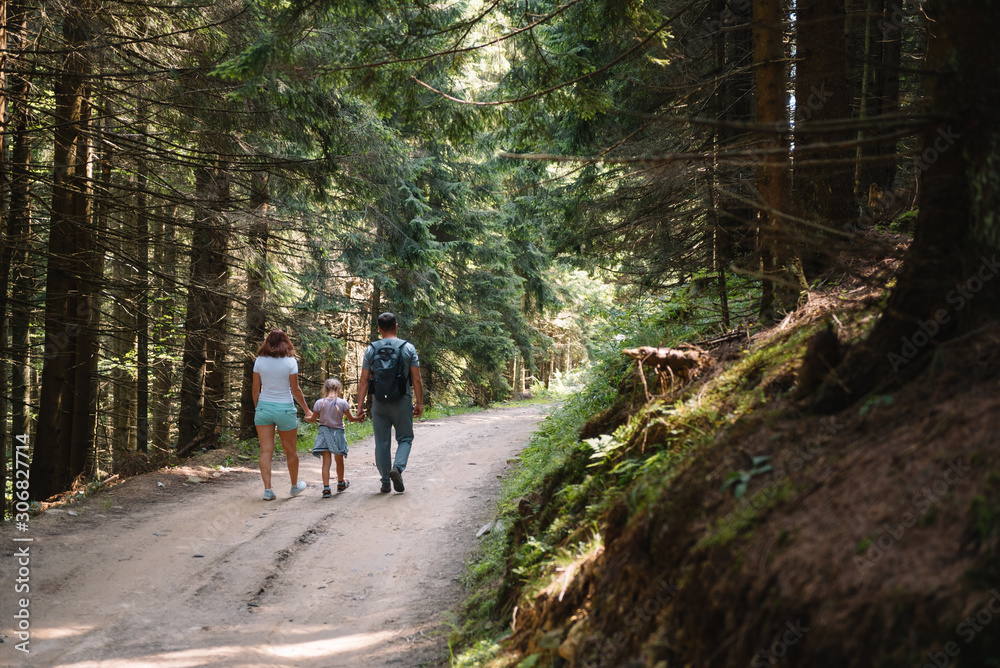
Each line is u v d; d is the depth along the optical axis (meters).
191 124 10.29
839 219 5.50
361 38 6.44
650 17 6.15
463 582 5.25
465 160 21.55
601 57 9.77
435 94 6.53
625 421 4.63
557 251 10.34
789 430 2.78
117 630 4.43
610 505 3.65
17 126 9.02
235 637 4.42
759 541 2.18
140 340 13.93
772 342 4.14
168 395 15.21
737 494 2.50
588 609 3.04
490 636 3.97
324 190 11.78
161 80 9.37
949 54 2.69
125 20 9.28
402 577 5.53
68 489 9.84
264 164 10.68
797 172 5.57
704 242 8.57
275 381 7.98
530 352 28.88
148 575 5.43
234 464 10.28
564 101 6.46
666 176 5.78
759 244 5.32
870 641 1.67
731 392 3.79
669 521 2.69
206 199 10.38
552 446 7.53
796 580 1.93
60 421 9.82
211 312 12.00
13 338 12.32
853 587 1.78
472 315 25.00
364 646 4.31
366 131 11.86
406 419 8.04
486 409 23.86
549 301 26.69
